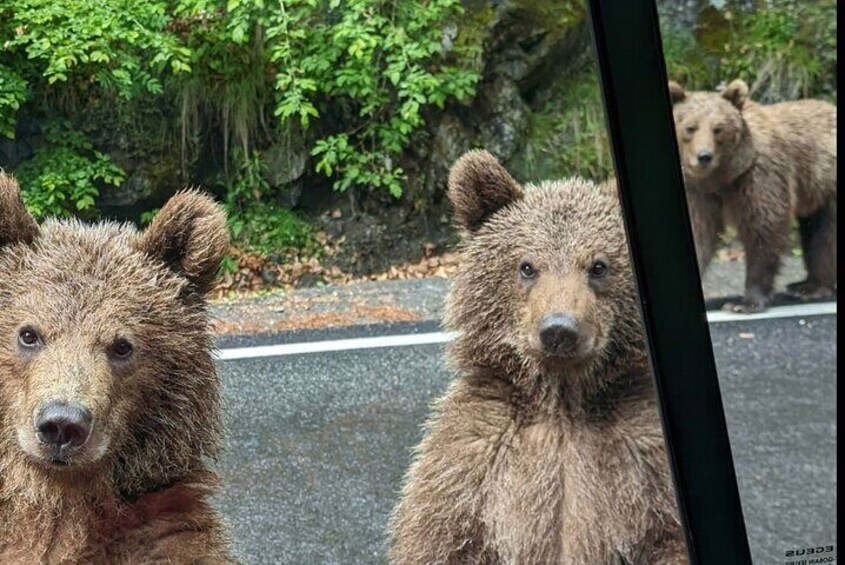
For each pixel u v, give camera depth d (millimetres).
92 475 1278
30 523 1281
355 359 1870
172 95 2012
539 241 1521
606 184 1569
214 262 1358
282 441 1768
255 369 1833
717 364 878
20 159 1919
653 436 1509
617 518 1503
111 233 1349
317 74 2150
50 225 1330
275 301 1983
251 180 2088
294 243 2096
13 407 1240
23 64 1900
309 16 2152
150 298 1305
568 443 1521
